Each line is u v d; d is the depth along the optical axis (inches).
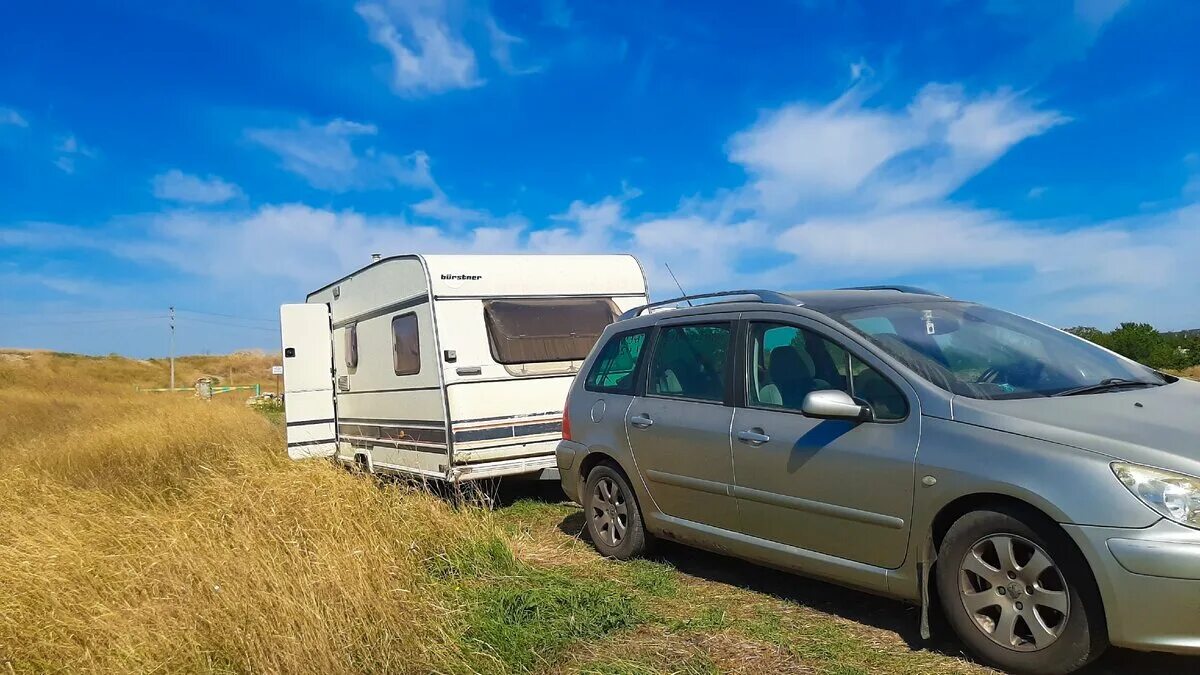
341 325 403.9
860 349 164.1
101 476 397.4
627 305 357.7
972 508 141.9
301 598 154.7
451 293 315.3
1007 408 143.9
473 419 307.7
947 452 143.6
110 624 153.4
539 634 163.3
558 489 347.3
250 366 2952.8
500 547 215.6
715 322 198.1
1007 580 135.6
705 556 219.3
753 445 176.2
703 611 175.5
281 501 214.2
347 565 169.3
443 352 307.7
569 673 147.5
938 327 174.9
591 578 204.8
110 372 2445.9
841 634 159.3
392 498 233.0
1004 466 135.6
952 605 142.9
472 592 185.8
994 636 137.1
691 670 144.1
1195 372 669.3
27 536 202.5
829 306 180.2
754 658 150.3
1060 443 132.9
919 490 146.5
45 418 826.2
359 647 149.6
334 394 413.7
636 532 214.5
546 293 337.4
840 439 159.9
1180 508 120.7
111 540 205.9
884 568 154.3
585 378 236.5
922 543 146.9
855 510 156.7
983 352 167.5
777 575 200.2
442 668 148.0
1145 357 724.0
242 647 147.2
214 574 167.6
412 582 181.6
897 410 154.7
